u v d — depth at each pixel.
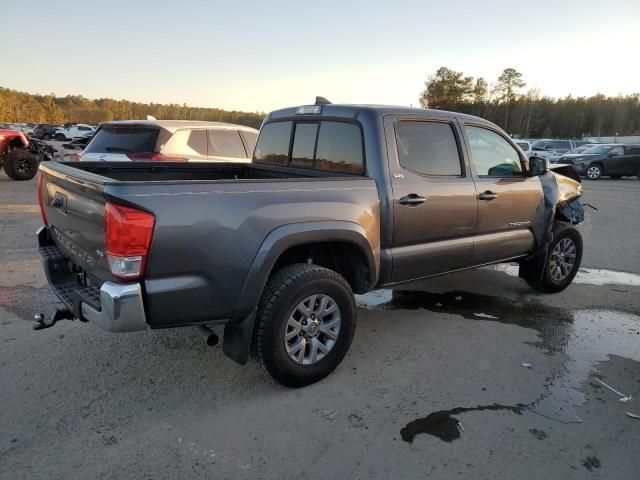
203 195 2.86
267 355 3.20
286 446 2.79
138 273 2.70
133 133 7.55
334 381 3.53
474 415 3.14
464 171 4.39
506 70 85.62
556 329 4.58
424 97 90.00
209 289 2.93
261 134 5.03
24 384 3.36
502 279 6.18
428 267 4.20
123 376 3.50
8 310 4.61
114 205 2.62
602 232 9.50
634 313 5.05
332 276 3.40
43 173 3.77
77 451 2.70
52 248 3.80
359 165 3.87
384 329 4.50
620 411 3.23
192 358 3.79
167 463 2.63
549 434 2.96
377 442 2.84
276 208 3.13
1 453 2.67
